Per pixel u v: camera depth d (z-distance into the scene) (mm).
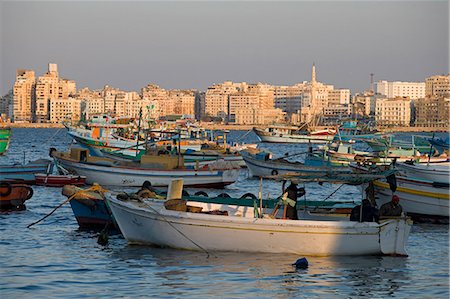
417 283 26219
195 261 29031
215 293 24609
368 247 29906
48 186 55656
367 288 25406
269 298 24078
